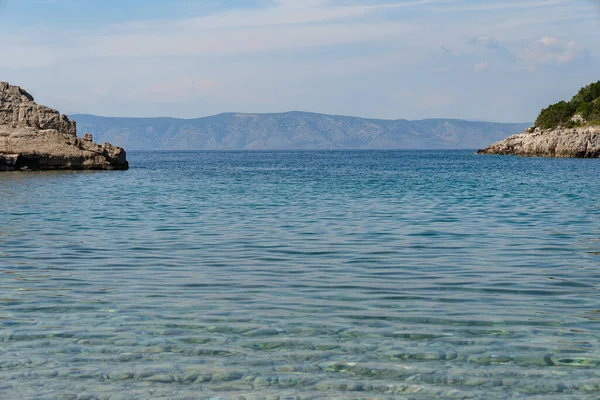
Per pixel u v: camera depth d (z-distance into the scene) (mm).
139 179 71250
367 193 49625
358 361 11070
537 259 20172
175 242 24016
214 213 34594
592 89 193375
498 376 10453
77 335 12352
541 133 179500
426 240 24406
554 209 35969
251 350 11578
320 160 187625
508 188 54812
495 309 14141
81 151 87375
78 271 18438
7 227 28250
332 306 14422
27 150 83375
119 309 14148
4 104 89250
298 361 11078
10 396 9773
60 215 33250
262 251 21984
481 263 19547
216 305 14516
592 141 149875
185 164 146000
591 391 9914
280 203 40875
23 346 11750
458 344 11852
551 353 11375
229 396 9805
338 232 26719
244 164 146000
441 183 63000
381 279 17312
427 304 14586
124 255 21141
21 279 17281
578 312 13867
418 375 10516
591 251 21594
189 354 11391
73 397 9758
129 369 10758
